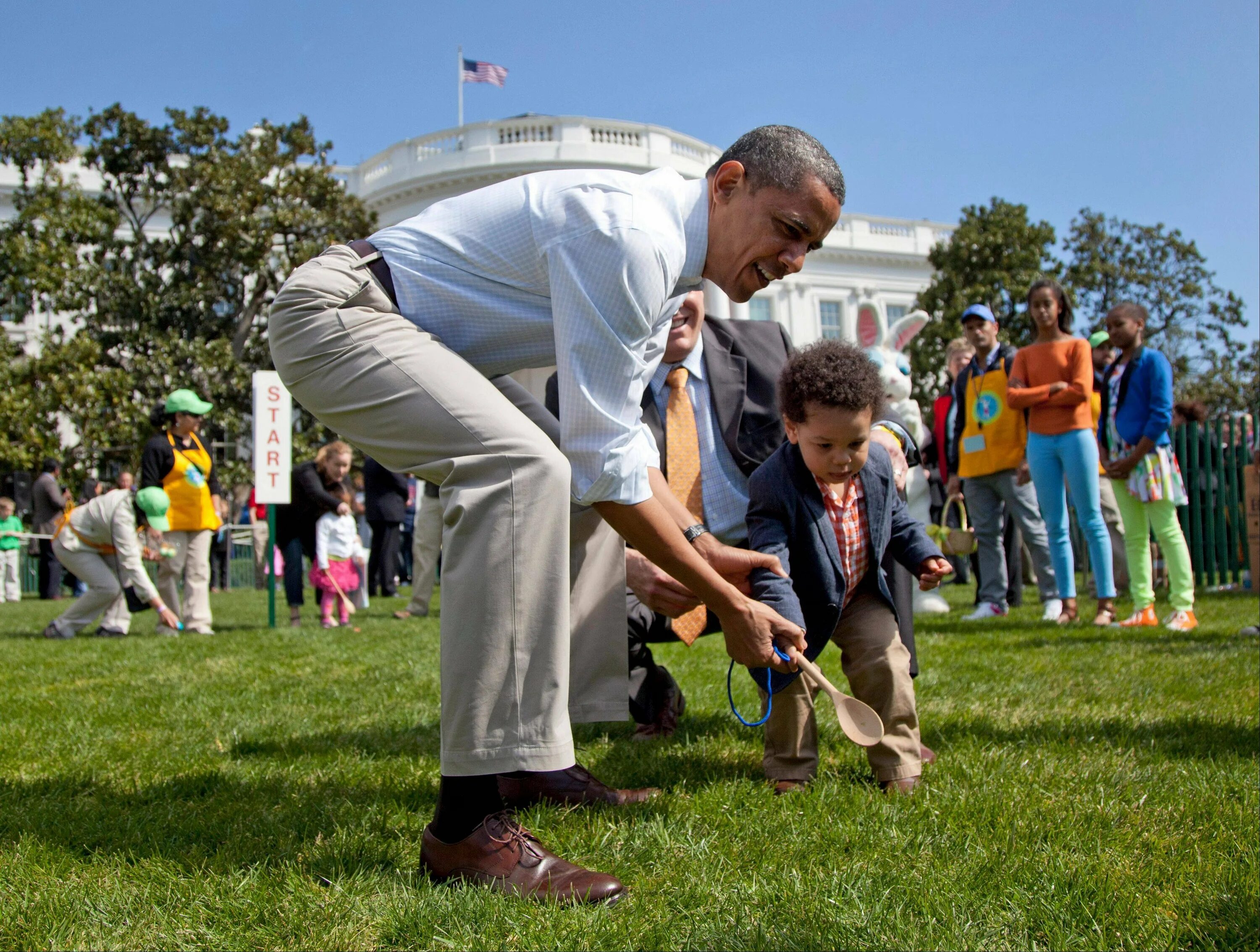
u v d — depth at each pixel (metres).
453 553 2.08
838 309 38.44
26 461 22.19
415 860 2.27
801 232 2.15
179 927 1.92
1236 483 10.38
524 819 2.62
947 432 8.29
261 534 18.95
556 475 2.09
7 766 3.39
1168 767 2.96
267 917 1.96
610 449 2.10
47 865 2.30
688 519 2.76
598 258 2.07
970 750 3.25
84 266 25.30
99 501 8.38
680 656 5.69
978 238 29.69
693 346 3.36
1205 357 38.09
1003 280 29.47
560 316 2.10
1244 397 37.34
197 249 26.44
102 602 8.46
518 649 2.04
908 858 2.25
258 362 26.50
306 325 2.20
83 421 23.20
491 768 2.04
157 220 31.20
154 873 2.22
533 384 4.56
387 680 5.23
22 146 24.36
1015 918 1.90
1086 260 37.25
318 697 4.73
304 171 26.03
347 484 12.81
